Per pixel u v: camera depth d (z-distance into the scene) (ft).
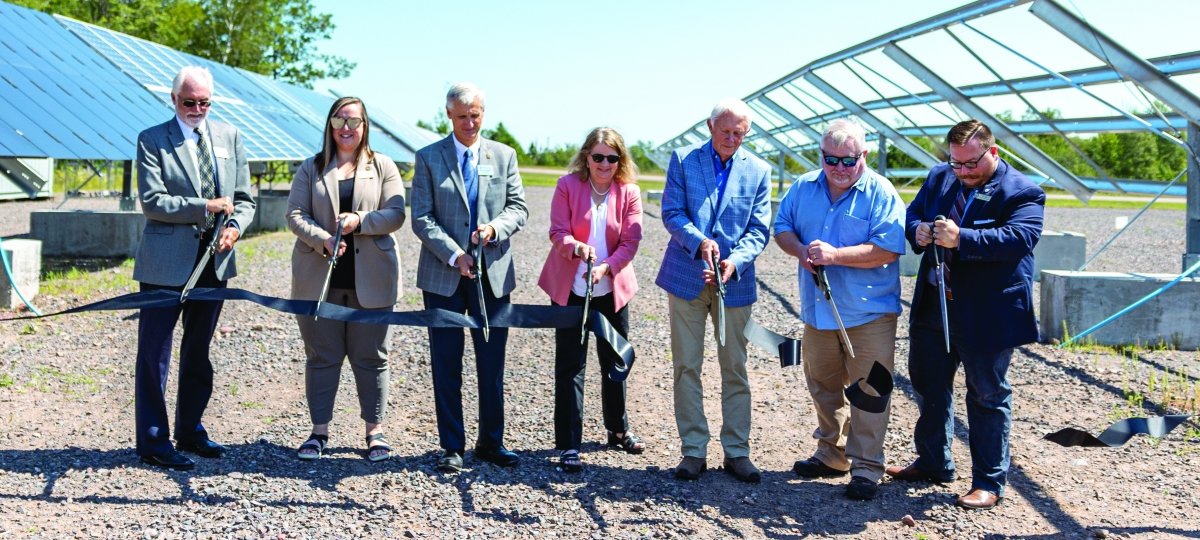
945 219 13.11
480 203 14.65
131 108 40.14
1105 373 21.93
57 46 43.93
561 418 14.80
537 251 48.55
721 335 13.46
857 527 12.69
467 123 14.47
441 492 13.62
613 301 15.28
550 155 232.12
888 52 34.91
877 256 13.61
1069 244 38.73
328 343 14.98
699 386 14.71
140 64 50.19
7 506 12.46
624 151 15.25
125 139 35.63
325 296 14.17
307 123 63.46
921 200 14.23
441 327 14.05
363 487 13.75
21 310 26.76
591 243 15.24
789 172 94.02
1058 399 19.72
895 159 77.51
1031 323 13.15
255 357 22.09
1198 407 18.89
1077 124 32.63
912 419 18.04
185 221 14.12
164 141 14.23
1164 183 32.58
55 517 12.20
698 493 13.91
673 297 14.62
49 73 38.88
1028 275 13.21
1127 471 15.07
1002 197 13.09
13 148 28.94
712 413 18.53
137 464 14.32
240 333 24.61
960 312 13.23
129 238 39.42
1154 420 12.45
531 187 133.08
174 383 19.48
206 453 14.84
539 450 15.97
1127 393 20.04
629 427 17.47
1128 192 34.50
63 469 13.97
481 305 13.69
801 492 14.06
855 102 46.96
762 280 38.27
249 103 57.36
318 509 12.81
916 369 14.16
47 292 29.71
